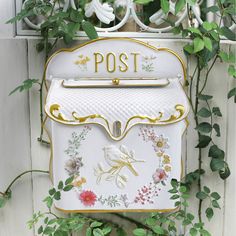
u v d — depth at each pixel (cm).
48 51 103
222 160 107
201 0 108
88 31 98
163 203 96
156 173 94
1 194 107
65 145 92
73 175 94
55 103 91
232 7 101
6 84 104
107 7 101
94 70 101
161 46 105
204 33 101
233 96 109
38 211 109
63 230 99
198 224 102
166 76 102
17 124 106
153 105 91
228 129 110
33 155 107
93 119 90
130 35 106
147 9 109
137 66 102
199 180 111
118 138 91
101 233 98
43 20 107
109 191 94
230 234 114
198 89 107
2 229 109
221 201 112
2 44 103
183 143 109
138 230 101
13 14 103
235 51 107
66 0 102
